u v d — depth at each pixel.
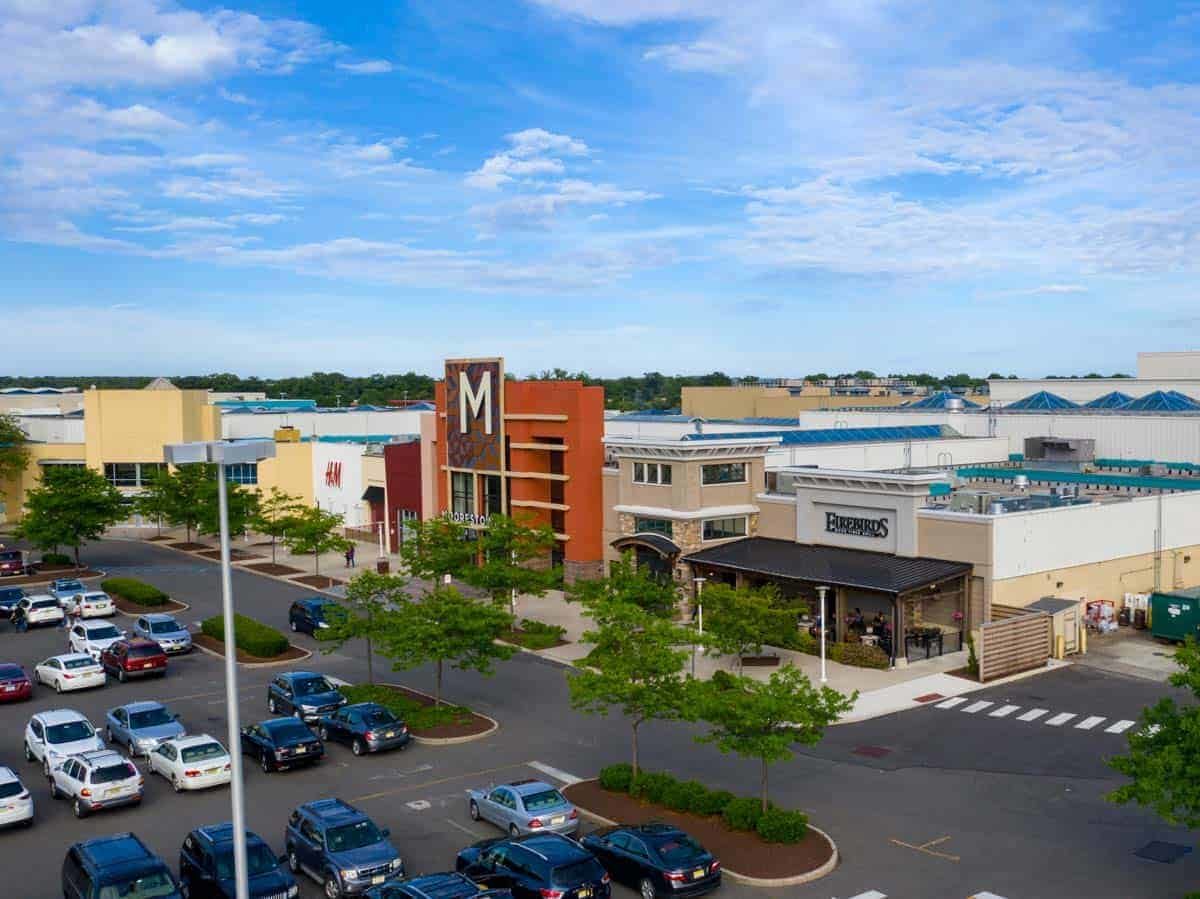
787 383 189.88
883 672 44.50
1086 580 51.19
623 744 36.28
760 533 57.66
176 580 70.06
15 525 95.25
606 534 62.72
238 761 19.80
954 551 47.84
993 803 30.14
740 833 27.62
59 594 62.44
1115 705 39.31
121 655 46.28
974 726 37.19
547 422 64.62
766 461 66.62
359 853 25.14
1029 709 39.03
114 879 22.72
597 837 26.17
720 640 42.22
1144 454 71.44
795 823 26.91
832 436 75.81
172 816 30.42
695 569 55.50
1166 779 21.53
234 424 106.00
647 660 29.70
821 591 43.41
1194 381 81.62
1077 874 25.45
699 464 56.56
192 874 24.80
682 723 38.88
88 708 41.88
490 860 24.53
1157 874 25.44
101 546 85.56
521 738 37.16
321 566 74.50
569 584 63.12
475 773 33.53
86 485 75.12
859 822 28.88
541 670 46.97
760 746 27.02
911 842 27.48
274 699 40.78
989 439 78.12
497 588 51.72
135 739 35.44
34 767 35.12
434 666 47.88
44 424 102.88
